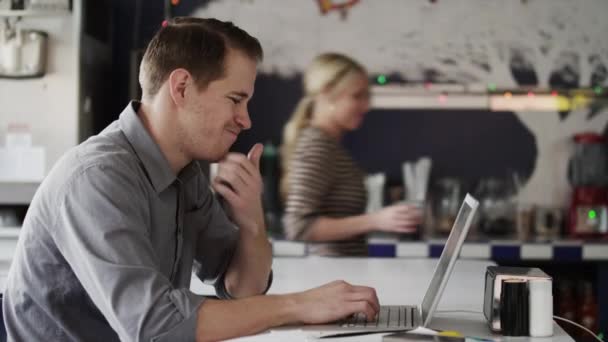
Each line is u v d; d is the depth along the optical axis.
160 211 2.18
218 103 2.14
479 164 5.71
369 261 3.81
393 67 5.68
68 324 2.09
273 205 5.58
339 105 4.62
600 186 5.45
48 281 2.06
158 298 1.87
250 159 2.57
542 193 5.66
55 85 5.24
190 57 2.11
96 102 5.58
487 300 2.24
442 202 5.55
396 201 5.56
